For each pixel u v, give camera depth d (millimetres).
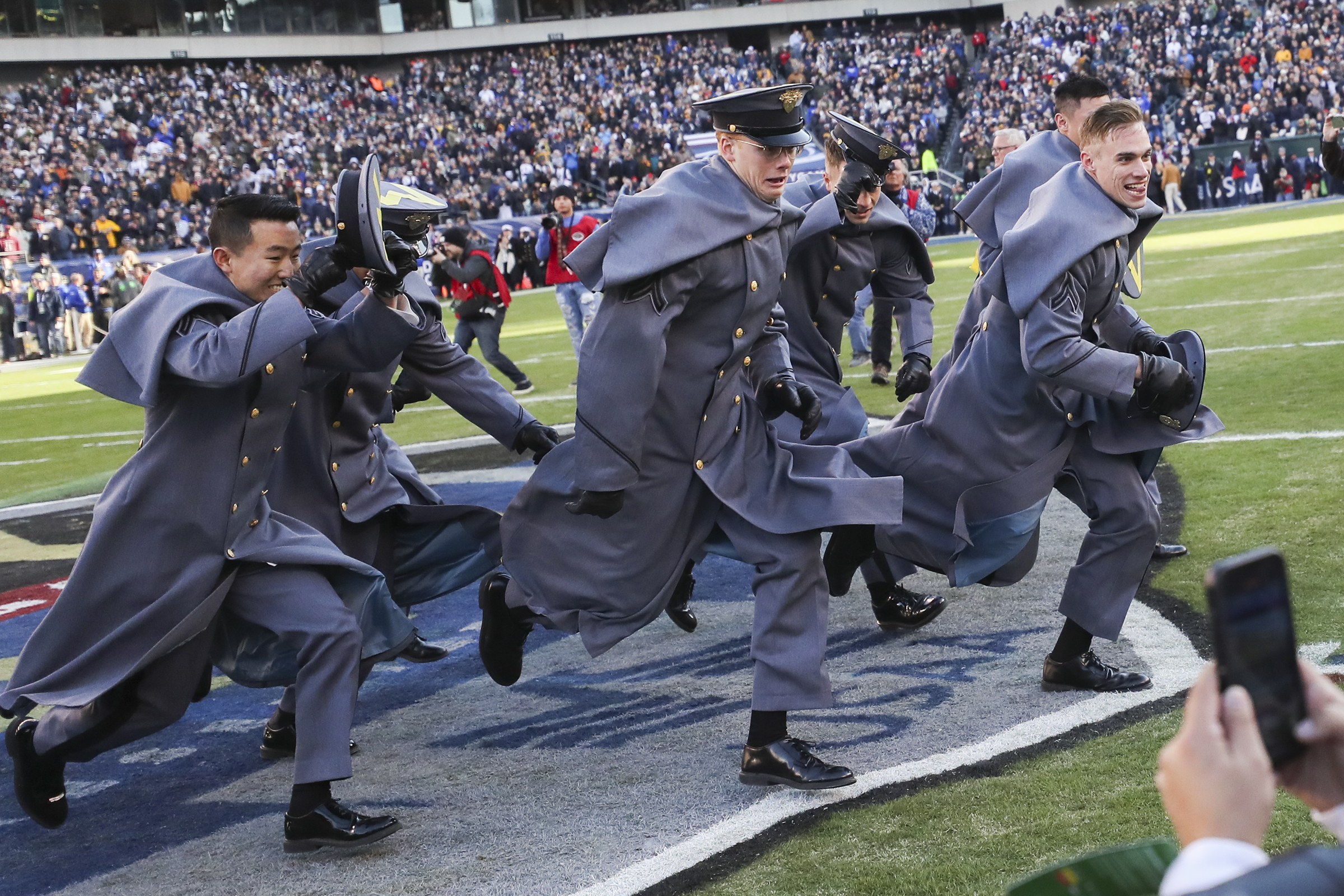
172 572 3260
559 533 3686
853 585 5309
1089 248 3545
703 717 3969
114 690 3271
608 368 3305
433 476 8609
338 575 3455
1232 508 5488
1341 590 4262
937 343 12289
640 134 38875
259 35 43469
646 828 3184
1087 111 4605
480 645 3910
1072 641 3805
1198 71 33469
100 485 9805
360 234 3281
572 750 3799
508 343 17703
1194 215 26797
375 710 4359
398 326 3465
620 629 3627
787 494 3434
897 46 40938
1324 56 31078
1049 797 3076
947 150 36562
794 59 41062
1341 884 704
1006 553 4098
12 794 3855
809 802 3215
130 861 3318
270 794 3725
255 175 34312
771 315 3660
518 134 39094
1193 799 868
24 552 7562
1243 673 906
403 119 41250
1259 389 7953
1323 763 980
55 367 23578
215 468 3248
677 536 3564
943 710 3797
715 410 3486
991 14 44781
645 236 3266
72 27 40781
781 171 3410
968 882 2691
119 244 30641
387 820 3238
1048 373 3592
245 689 4762
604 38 45812
